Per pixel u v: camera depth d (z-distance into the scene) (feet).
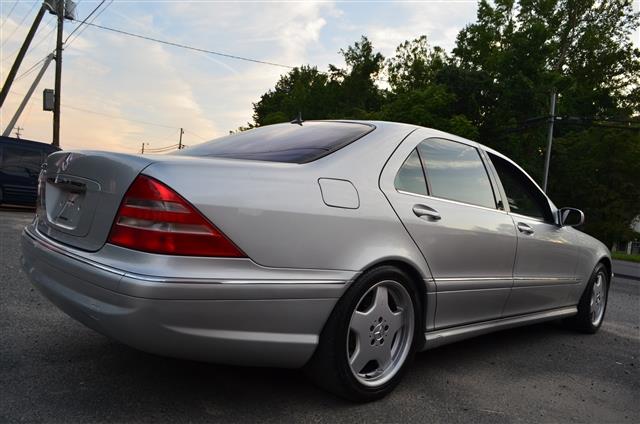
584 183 113.60
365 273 8.71
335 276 8.26
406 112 83.25
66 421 7.63
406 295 9.55
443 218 10.24
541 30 84.69
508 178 13.12
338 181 8.76
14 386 8.66
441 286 10.14
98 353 10.39
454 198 10.97
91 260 7.48
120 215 7.36
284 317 7.79
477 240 10.97
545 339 14.96
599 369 12.44
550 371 11.94
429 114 80.43
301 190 8.19
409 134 10.55
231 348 7.45
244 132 11.82
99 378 9.21
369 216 8.86
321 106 114.21
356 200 8.80
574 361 12.92
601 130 111.96
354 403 9.00
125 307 6.87
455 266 10.47
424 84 114.01
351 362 8.71
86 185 8.06
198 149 10.61
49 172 9.41
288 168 8.39
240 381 9.53
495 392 10.27
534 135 90.17
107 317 7.04
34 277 8.71
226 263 7.30
